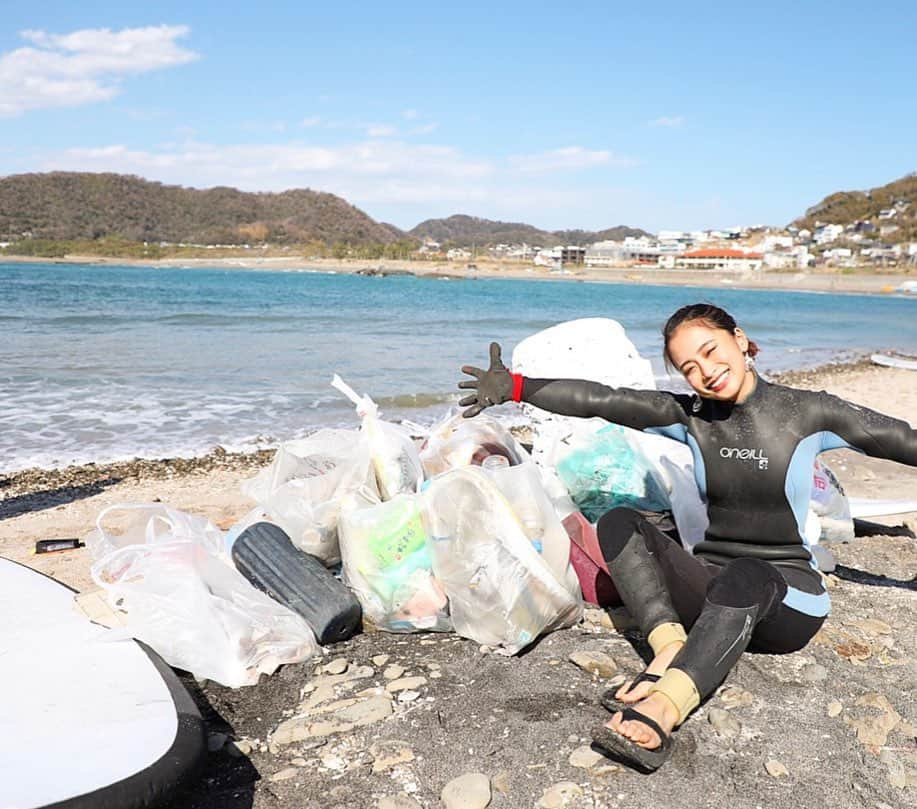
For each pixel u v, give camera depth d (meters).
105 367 14.80
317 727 2.86
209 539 4.02
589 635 3.54
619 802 2.44
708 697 3.00
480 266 194.50
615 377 5.26
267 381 13.82
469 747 2.73
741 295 96.69
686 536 4.23
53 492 6.89
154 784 2.22
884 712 2.96
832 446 2.95
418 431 4.55
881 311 61.56
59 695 2.69
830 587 4.21
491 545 3.37
